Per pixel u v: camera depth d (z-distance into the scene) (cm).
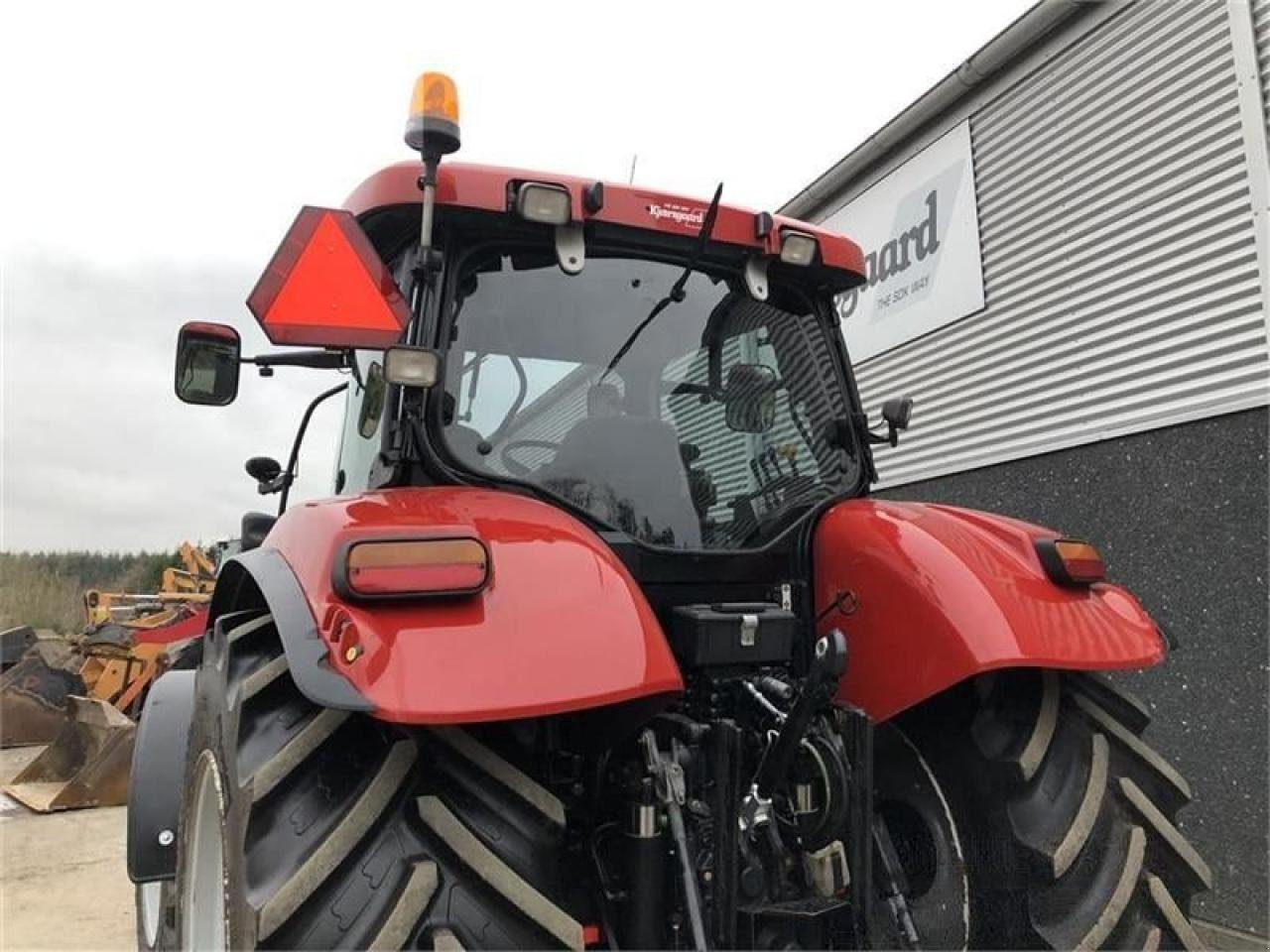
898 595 209
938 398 568
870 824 183
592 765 183
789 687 192
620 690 146
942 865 206
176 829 242
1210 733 391
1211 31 403
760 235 240
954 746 207
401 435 202
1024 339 503
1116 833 188
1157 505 423
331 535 164
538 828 154
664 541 217
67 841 570
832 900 180
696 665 191
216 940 185
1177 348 416
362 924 135
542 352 221
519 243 223
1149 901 181
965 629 194
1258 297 379
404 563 147
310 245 188
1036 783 193
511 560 160
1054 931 178
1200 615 400
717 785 171
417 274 211
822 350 266
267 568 174
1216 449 396
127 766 670
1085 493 461
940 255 566
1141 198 434
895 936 203
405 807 148
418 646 142
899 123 582
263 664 172
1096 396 456
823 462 254
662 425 228
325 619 148
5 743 915
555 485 211
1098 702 213
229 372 269
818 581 231
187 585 1133
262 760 152
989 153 528
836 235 258
